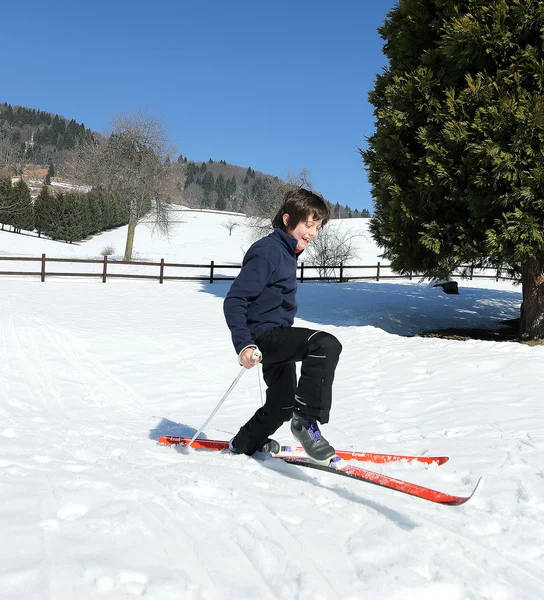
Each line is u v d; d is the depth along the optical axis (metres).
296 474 2.90
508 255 8.44
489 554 2.12
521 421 4.55
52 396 5.35
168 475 2.66
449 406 5.17
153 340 8.57
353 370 6.96
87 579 1.64
